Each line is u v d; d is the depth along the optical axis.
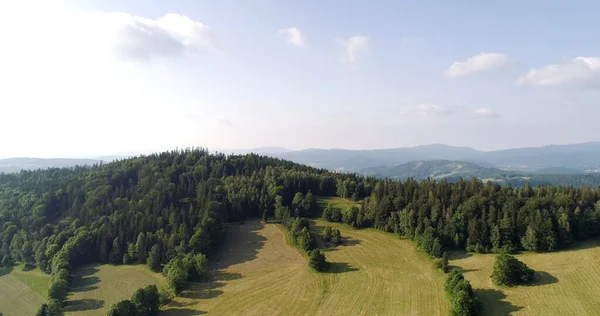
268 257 128.88
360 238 139.50
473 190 144.75
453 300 85.81
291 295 101.62
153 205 152.12
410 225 133.38
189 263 115.25
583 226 117.31
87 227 145.50
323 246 134.75
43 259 132.88
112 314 89.75
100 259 136.50
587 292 89.25
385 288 101.50
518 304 87.44
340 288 103.69
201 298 103.69
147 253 131.00
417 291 98.31
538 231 113.81
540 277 98.50
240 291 106.31
